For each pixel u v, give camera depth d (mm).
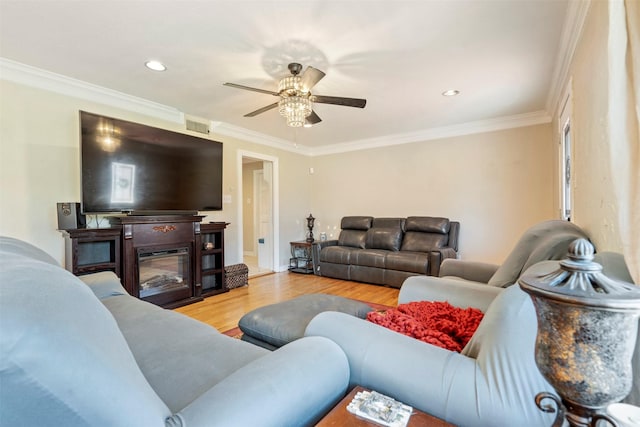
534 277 584
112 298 1870
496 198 4090
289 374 804
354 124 4191
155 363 1122
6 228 2471
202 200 3643
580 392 488
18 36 2059
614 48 791
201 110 3594
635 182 753
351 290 3928
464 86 2891
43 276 552
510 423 712
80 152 2664
